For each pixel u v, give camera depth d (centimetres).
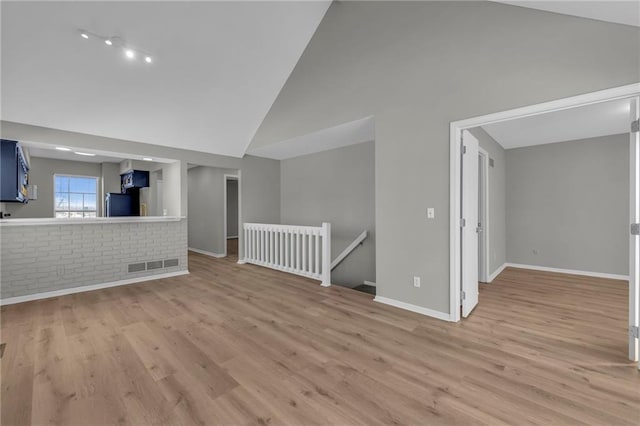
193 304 333
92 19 246
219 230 696
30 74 281
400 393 173
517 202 533
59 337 246
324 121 397
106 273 405
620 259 442
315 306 326
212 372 195
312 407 161
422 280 300
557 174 493
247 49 321
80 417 153
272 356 216
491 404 163
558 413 155
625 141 437
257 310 313
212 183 716
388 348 228
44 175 659
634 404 161
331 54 363
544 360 209
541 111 225
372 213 499
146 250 445
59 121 350
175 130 430
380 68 326
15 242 338
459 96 268
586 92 206
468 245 294
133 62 297
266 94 405
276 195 658
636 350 204
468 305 295
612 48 196
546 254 505
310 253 450
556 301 339
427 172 293
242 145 534
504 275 469
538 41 224
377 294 342
